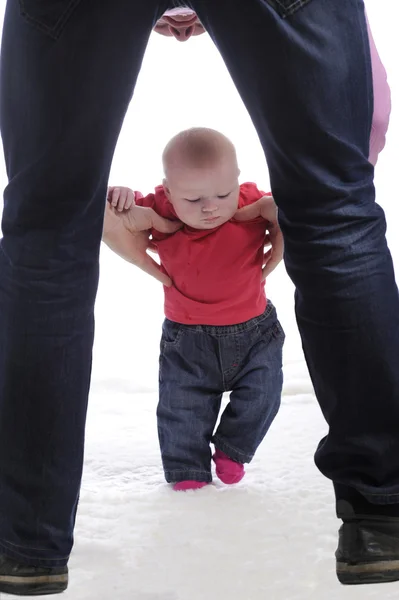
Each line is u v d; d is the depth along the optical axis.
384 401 1.36
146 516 1.81
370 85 1.36
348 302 1.33
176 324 2.08
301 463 2.08
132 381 2.72
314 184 1.32
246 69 1.31
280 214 1.37
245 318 2.05
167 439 2.04
